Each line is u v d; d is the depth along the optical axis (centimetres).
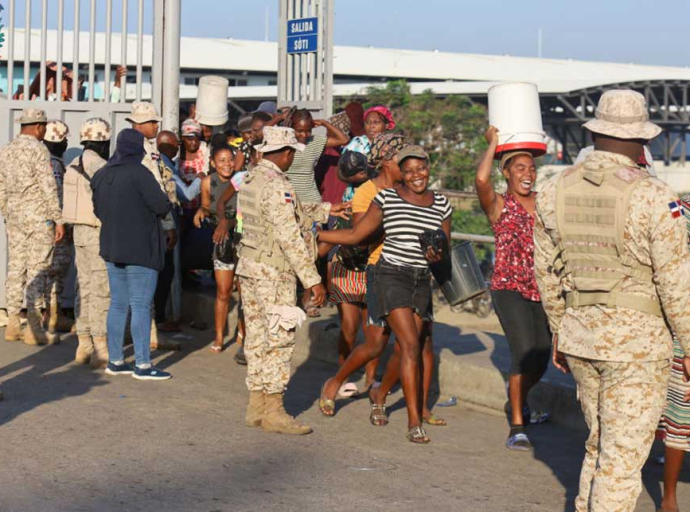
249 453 600
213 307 1035
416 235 641
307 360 909
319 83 1033
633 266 419
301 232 641
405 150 645
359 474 564
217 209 912
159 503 503
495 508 512
